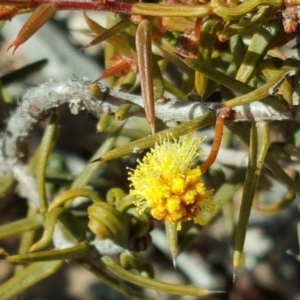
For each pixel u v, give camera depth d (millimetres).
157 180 143
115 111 159
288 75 143
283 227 258
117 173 205
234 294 277
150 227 169
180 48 152
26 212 237
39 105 173
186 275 271
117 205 167
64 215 169
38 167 173
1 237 169
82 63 256
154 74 156
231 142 198
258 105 150
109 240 165
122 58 167
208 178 188
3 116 189
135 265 167
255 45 147
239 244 147
